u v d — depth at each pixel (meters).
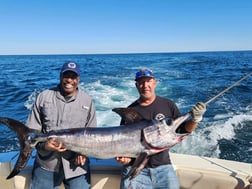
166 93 11.65
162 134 2.52
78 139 2.62
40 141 2.61
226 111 8.34
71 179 2.81
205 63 32.59
